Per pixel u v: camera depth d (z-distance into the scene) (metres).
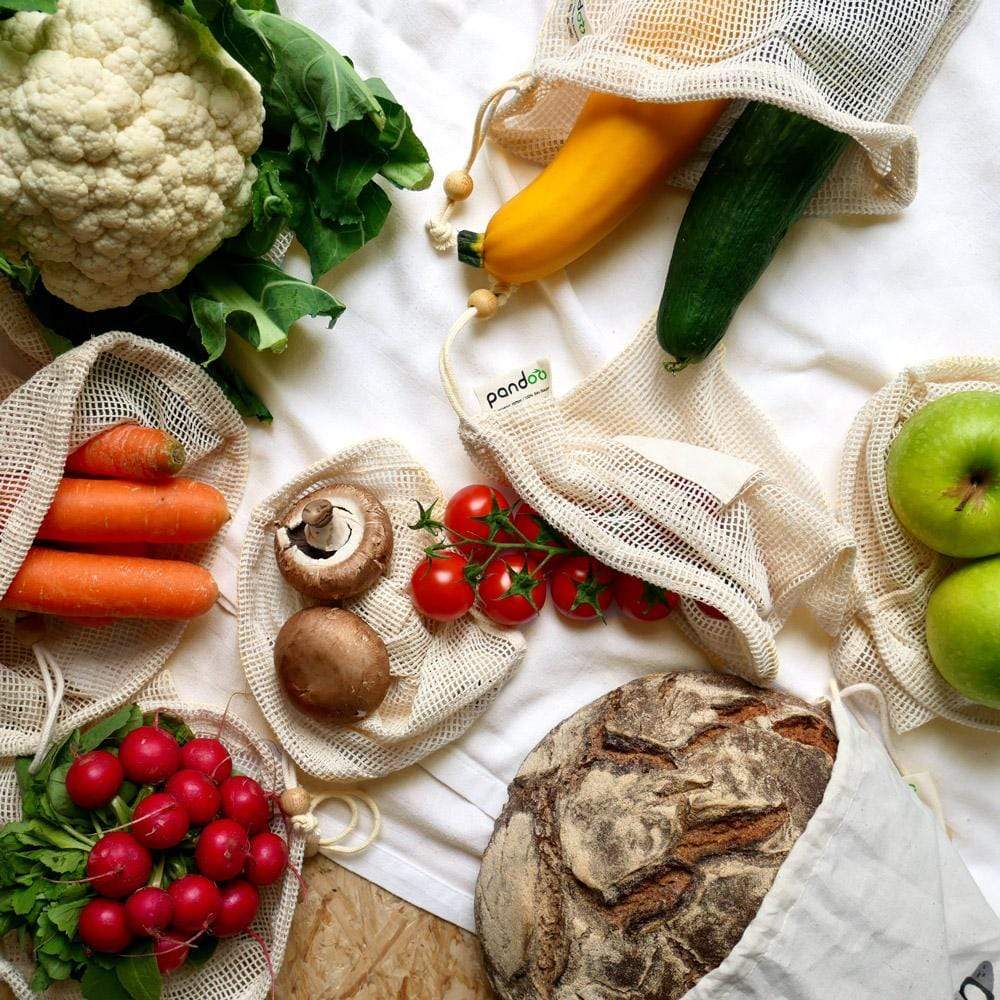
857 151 0.58
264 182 0.57
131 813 0.56
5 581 0.55
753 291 0.61
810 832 0.51
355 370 0.61
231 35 0.54
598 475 0.58
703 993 0.51
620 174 0.56
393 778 0.62
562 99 0.59
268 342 0.57
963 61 0.60
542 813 0.55
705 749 0.53
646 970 0.51
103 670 0.60
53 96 0.49
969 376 0.60
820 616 0.60
